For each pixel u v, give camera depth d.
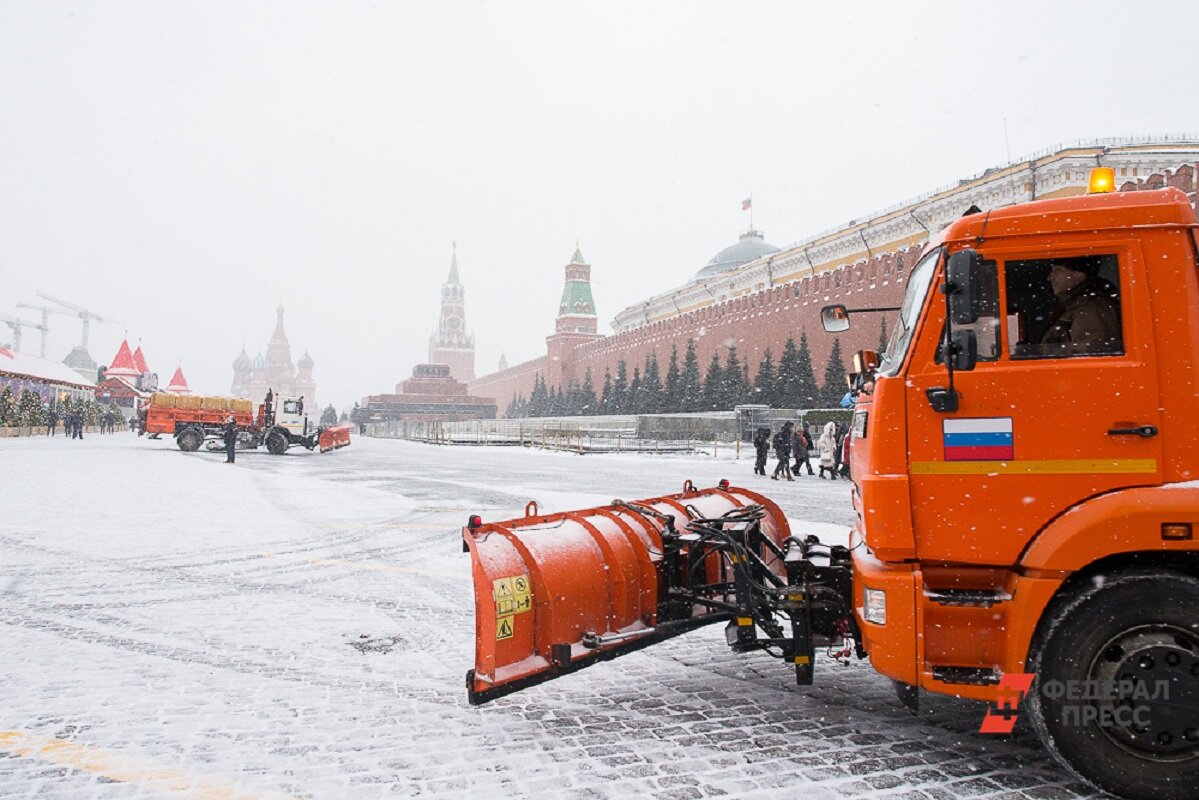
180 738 4.05
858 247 46.66
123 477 19.08
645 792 3.43
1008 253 3.64
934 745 3.97
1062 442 3.50
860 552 4.17
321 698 4.68
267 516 12.81
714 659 5.54
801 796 3.40
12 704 4.53
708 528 4.86
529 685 4.08
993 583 3.69
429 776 3.60
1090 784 3.36
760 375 48.28
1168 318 3.46
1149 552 3.39
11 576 8.00
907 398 3.70
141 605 6.91
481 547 4.14
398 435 75.19
